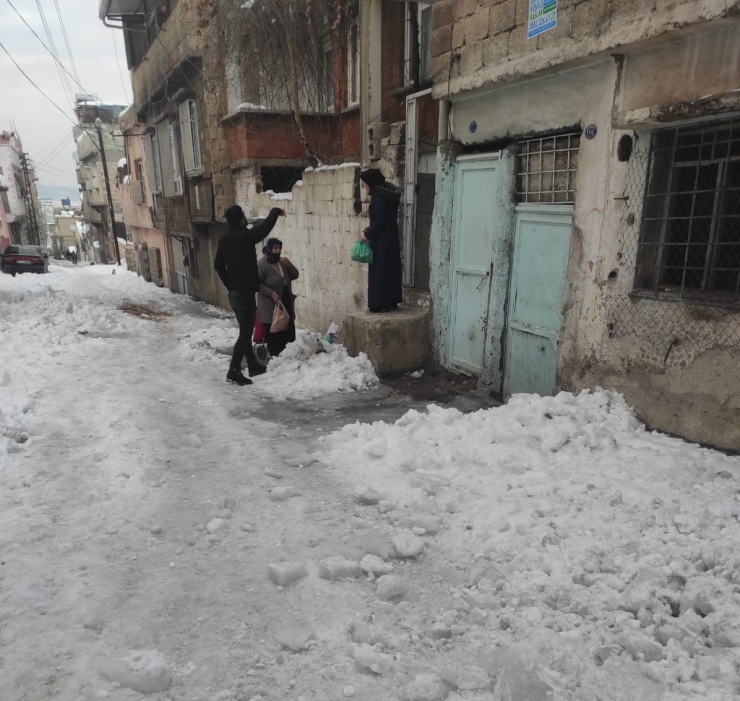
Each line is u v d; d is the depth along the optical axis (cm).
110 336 1046
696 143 414
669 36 387
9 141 5184
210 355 847
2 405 557
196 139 1631
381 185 740
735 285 399
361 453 452
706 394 405
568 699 211
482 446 442
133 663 235
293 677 233
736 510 319
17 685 229
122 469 430
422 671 235
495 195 601
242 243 674
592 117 473
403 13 868
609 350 475
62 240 9069
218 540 337
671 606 263
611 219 462
